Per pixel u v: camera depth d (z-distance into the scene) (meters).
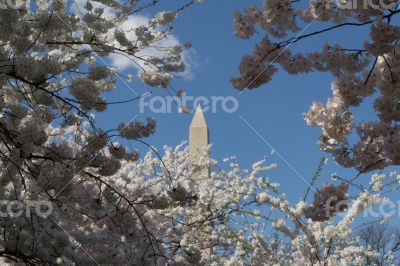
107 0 5.51
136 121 4.44
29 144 3.89
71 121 4.57
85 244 5.55
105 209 5.73
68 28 4.64
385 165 4.10
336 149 4.19
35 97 4.21
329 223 7.12
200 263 5.27
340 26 3.95
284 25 4.21
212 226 7.93
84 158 4.30
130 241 5.14
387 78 4.16
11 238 4.47
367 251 7.61
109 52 5.11
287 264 7.96
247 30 4.38
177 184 4.92
